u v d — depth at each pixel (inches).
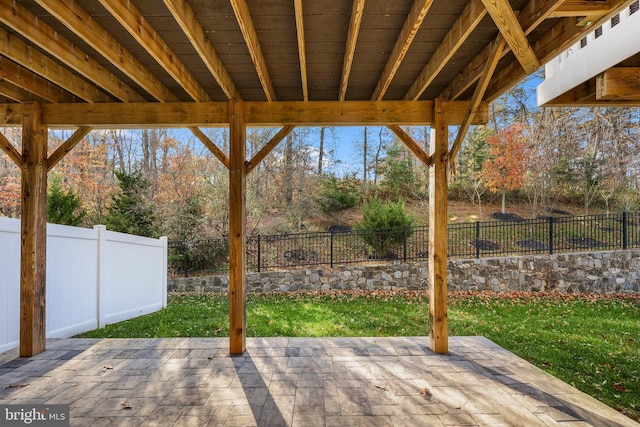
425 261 302.7
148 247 236.4
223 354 139.9
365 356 137.4
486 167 433.4
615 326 190.7
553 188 449.4
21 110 140.3
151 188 414.3
